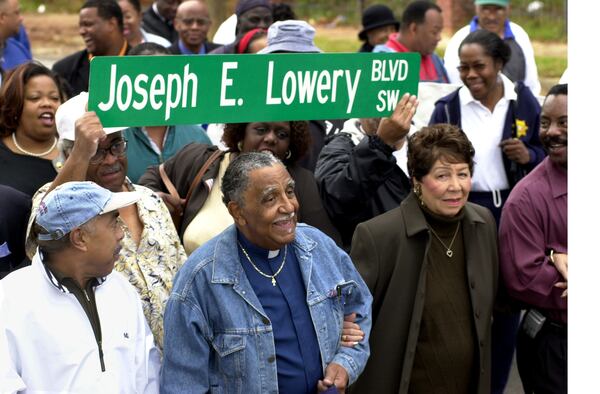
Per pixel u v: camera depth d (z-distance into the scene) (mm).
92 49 9297
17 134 5895
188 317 4004
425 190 4730
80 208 3811
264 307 4070
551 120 5176
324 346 4145
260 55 4031
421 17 9328
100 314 3945
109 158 4457
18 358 3781
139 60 3836
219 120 3992
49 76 5938
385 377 4723
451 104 7285
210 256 4062
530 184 5199
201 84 3938
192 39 10039
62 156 4668
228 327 3996
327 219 5219
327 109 4227
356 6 24516
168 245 4602
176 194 5379
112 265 3939
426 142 4703
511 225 5137
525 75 9547
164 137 6621
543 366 5125
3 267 4820
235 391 4016
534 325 5152
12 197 4930
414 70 4430
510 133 7164
